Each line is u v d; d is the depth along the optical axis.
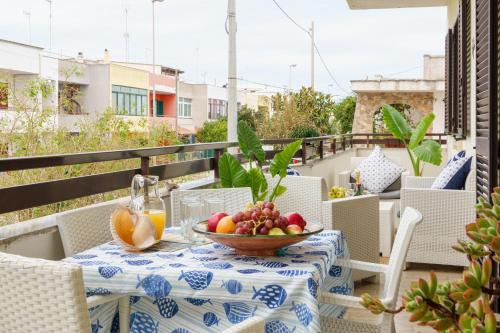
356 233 3.88
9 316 1.29
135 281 1.91
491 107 3.24
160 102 39.56
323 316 2.24
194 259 2.04
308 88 16.77
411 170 12.31
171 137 8.61
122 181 3.53
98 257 2.10
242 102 41.03
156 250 2.19
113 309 2.17
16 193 2.62
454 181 4.72
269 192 4.69
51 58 24.78
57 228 2.74
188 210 2.29
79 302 1.21
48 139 6.51
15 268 1.25
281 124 14.41
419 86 19.67
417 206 4.56
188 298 2.05
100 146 7.11
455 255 4.50
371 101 20.50
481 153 3.73
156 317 2.12
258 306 1.86
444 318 0.48
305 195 4.12
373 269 2.41
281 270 1.87
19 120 6.39
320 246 2.22
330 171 9.11
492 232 0.49
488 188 3.29
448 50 7.76
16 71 23.19
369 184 7.44
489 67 3.23
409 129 8.38
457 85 6.93
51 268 1.21
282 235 1.96
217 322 1.99
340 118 24.89
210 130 27.69
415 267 4.78
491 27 3.22
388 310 0.54
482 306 0.47
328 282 2.45
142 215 2.18
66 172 5.72
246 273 1.84
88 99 30.36
